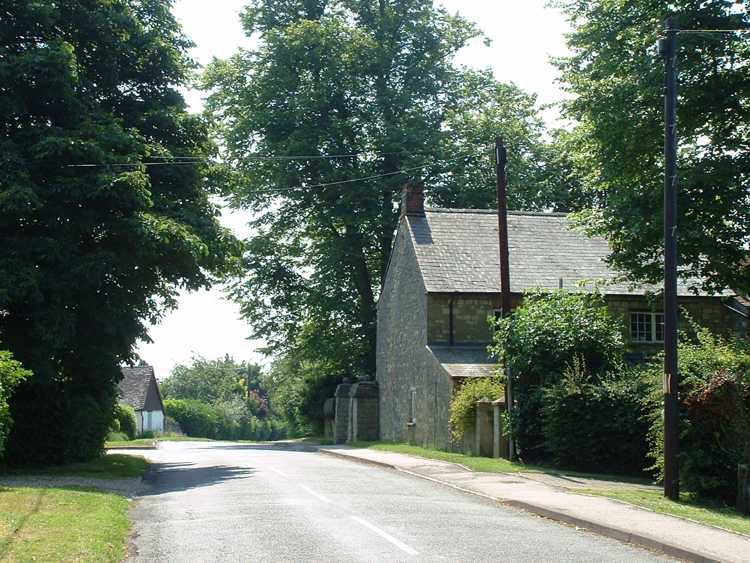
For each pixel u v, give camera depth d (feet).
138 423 238.48
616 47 79.66
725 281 79.87
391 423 131.44
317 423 174.81
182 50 89.66
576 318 81.61
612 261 85.81
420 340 115.44
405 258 124.26
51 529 38.01
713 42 74.08
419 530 41.32
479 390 91.91
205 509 48.88
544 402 77.82
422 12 157.28
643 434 69.82
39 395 77.25
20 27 75.61
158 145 80.33
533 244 122.72
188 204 83.51
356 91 152.76
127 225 71.20
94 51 81.87
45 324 70.18
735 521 45.14
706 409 54.08
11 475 67.05
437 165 147.74
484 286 113.80
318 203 151.64
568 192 160.86
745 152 78.59
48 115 76.07
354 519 44.68
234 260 84.69
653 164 80.94
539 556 35.32
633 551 37.83
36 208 68.64
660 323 115.14
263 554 34.94
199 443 179.42
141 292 80.02
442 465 80.33
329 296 157.79
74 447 80.53
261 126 151.23
